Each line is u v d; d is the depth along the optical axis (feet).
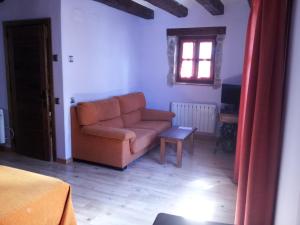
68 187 6.57
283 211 4.91
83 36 13.10
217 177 11.60
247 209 5.63
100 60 14.64
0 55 13.51
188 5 16.15
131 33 17.67
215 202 9.46
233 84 15.88
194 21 16.63
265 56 5.15
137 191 10.19
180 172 12.10
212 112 16.69
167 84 18.11
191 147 14.48
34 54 12.34
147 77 18.67
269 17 5.09
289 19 5.26
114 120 14.48
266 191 5.47
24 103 13.20
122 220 8.25
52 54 12.06
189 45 17.48
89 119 12.53
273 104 5.20
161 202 9.40
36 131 13.15
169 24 17.30
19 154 14.05
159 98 18.56
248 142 5.84
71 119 12.75
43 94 12.46
